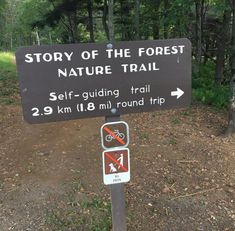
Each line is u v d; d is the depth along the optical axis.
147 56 3.03
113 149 3.15
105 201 4.57
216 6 7.57
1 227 4.13
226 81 11.77
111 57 2.96
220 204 4.55
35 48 2.81
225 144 6.32
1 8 31.30
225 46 11.00
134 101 3.09
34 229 4.10
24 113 2.89
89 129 6.80
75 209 4.42
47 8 29.30
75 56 2.89
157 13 15.66
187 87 3.18
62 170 5.30
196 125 7.35
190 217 4.30
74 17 26.03
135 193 4.73
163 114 8.06
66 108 2.96
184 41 3.07
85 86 2.96
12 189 4.86
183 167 5.42
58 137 6.49
